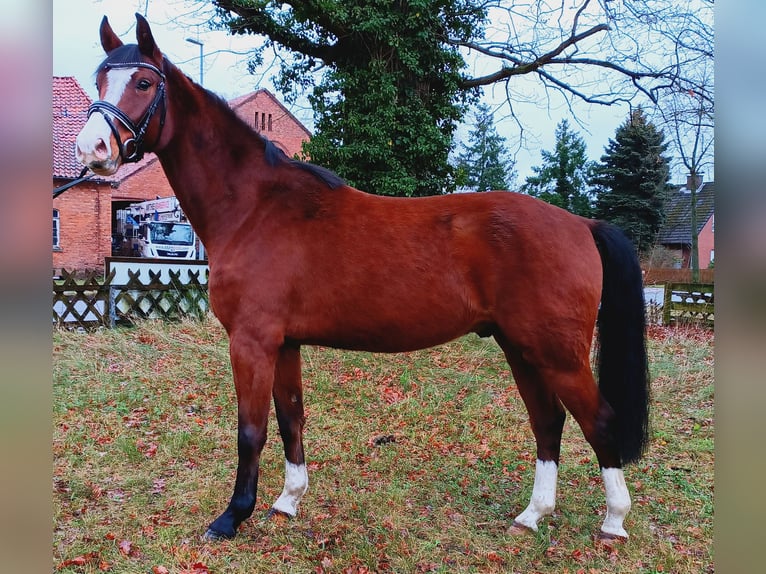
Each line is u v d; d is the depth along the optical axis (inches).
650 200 777.6
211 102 97.6
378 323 91.7
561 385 89.6
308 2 268.7
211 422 153.0
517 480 120.9
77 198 666.2
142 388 179.9
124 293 260.5
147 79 90.6
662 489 114.3
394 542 92.7
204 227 98.6
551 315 87.4
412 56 289.7
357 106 291.9
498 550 91.8
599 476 122.3
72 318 254.7
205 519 100.0
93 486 111.7
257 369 91.5
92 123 85.6
